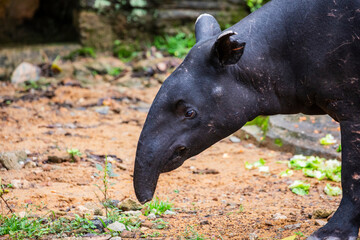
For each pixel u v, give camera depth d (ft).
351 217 24.45
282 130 48.37
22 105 60.95
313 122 50.01
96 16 82.43
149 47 84.23
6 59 76.07
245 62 25.35
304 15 25.17
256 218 30.60
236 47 23.93
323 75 24.80
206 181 39.24
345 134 24.86
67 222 28.37
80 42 82.43
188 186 38.11
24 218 28.14
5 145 45.62
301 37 25.16
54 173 38.47
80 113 58.75
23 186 35.76
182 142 24.85
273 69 25.68
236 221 30.09
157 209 31.78
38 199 33.27
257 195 35.96
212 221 30.12
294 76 25.70
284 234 27.45
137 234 27.55
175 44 83.51
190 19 86.17
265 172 41.34
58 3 86.63
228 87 25.11
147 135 24.61
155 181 24.64
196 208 32.86
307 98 25.72
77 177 37.81
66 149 44.39
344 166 24.89
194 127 24.91
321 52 24.71
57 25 86.89
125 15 84.02
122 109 61.16
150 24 85.51
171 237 27.20
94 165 41.06
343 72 24.43
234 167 43.11
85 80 72.69
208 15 28.45
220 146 49.55
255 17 26.25
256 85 25.68
